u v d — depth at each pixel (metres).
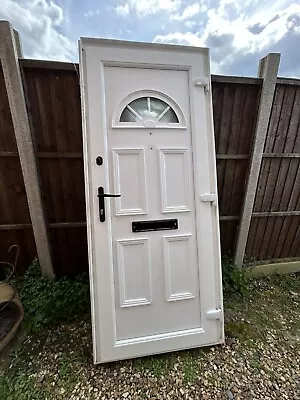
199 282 1.84
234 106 2.17
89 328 2.06
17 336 1.96
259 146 2.29
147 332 1.77
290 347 1.88
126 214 1.71
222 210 2.59
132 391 1.51
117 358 1.69
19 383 1.56
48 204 2.26
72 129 2.02
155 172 1.76
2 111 1.86
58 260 2.55
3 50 1.65
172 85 1.77
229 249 2.82
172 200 1.79
